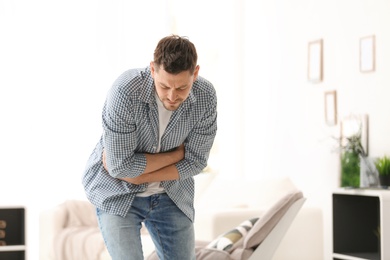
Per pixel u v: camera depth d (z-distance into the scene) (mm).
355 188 4457
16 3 5832
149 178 2461
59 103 5965
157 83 2232
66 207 5020
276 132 5848
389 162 4480
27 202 5840
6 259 5180
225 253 3518
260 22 6062
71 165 5980
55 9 5977
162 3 6379
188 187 2623
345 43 5066
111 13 6180
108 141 2359
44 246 4902
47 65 5934
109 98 2312
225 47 6371
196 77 2314
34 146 5871
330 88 5215
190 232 2607
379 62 4754
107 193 2500
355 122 4902
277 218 3543
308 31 5461
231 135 6297
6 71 5797
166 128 2422
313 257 4570
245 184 5066
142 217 2553
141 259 2484
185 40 2201
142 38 6293
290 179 5324
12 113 5812
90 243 4543
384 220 4105
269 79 5934
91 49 6090
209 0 6562
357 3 4953
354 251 4594
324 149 5262
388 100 4672
